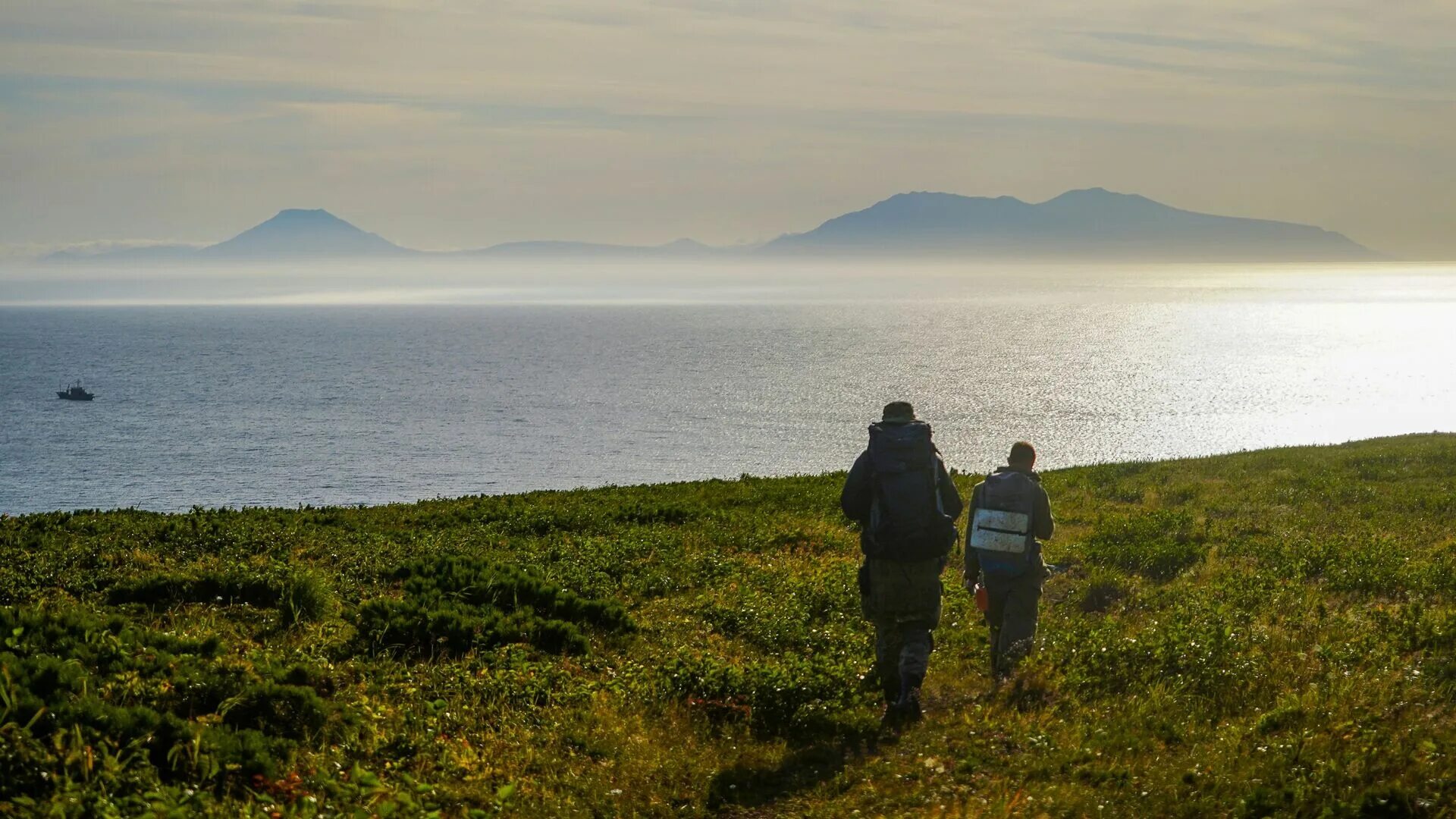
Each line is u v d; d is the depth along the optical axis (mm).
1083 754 8062
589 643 12070
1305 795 6895
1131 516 21438
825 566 16688
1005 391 160500
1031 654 10453
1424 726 7969
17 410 163625
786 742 8984
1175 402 139250
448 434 131875
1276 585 14430
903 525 9594
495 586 13422
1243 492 25859
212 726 7676
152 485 102625
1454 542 17578
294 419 149250
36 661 7957
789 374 199625
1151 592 14602
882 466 9727
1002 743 8586
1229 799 7066
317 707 8453
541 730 8938
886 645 10141
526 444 122438
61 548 17391
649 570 16625
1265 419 119438
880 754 8570
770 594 15008
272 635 11773
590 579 15797
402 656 11164
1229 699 9320
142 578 13938
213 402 172375
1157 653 10195
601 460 110125
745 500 25828
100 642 9133
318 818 6461
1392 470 29422
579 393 176625
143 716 7398
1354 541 17781
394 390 187500
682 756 8508
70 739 6895
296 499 93250
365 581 15039
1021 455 10961
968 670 11125
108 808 6055
